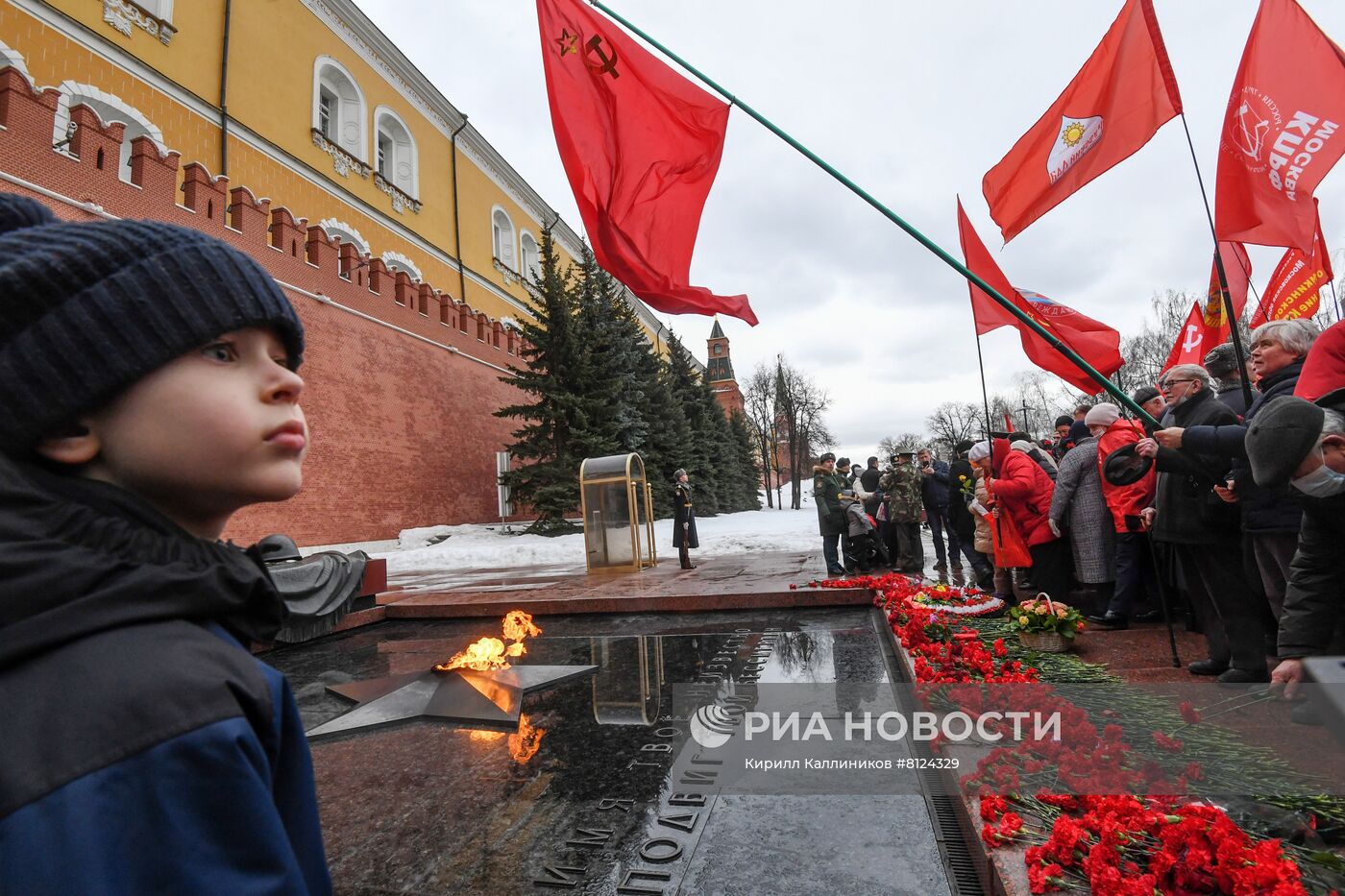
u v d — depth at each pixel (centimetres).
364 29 2538
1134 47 415
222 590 71
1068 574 538
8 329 64
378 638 625
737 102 430
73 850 53
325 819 248
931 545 1498
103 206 1288
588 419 2194
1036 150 463
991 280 527
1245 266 486
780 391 5488
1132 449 354
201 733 59
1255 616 330
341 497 1783
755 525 2558
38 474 67
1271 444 228
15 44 1452
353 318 1888
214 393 70
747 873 196
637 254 493
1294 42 369
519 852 215
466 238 3153
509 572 1209
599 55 494
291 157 2147
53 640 60
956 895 185
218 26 1955
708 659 465
